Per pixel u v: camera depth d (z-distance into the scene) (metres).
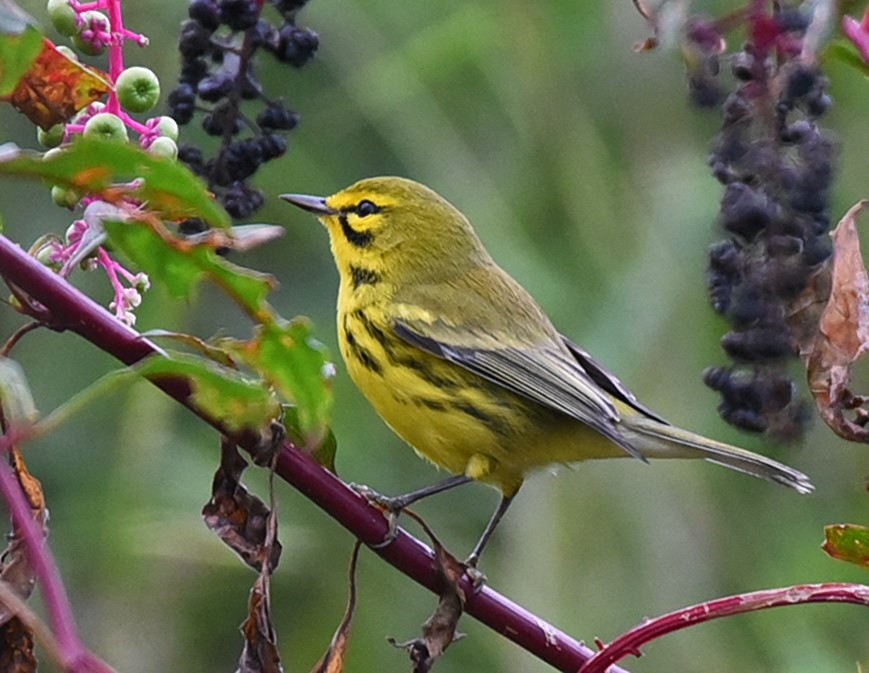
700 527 12.25
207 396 4.31
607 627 11.89
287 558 12.11
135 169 3.96
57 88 4.84
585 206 12.34
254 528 5.39
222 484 5.40
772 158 4.94
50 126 4.89
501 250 12.08
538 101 12.51
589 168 12.39
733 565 12.16
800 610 11.89
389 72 12.31
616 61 12.54
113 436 11.98
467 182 12.43
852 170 11.64
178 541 11.48
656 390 11.93
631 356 11.91
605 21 12.55
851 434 5.01
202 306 12.05
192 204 4.05
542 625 5.67
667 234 12.19
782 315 5.03
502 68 12.51
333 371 4.40
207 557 11.52
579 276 12.19
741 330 5.09
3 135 11.83
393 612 12.29
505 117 12.73
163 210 4.09
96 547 11.52
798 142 4.95
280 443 5.16
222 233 4.08
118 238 4.10
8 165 3.90
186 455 11.90
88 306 4.59
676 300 12.06
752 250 5.06
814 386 5.03
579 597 12.02
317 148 12.62
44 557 3.62
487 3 12.56
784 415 5.12
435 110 12.52
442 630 5.60
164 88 11.77
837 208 11.48
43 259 4.92
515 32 12.45
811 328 5.04
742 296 5.03
